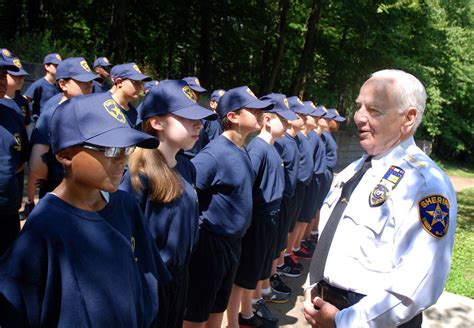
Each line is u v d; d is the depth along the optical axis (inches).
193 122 90.9
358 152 709.9
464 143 1073.5
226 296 120.6
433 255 67.1
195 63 835.4
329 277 78.3
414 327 77.8
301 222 226.4
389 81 75.8
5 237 119.3
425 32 703.1
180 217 89.5
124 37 542.9
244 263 137.3
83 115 57.1
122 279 59.2
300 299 181.9
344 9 650.8
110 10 634.2
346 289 75.5
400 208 70.5
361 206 75.7
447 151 1170.6
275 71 696.4
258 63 797.2
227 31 706.8
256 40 716.7
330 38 724.0
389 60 671.1
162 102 90.0
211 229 111.7
